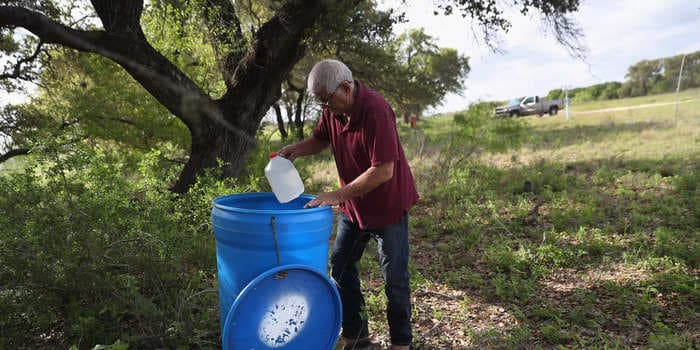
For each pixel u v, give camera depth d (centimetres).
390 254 255
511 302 355
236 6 733
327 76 225
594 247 450
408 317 266
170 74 574
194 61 719
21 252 275
